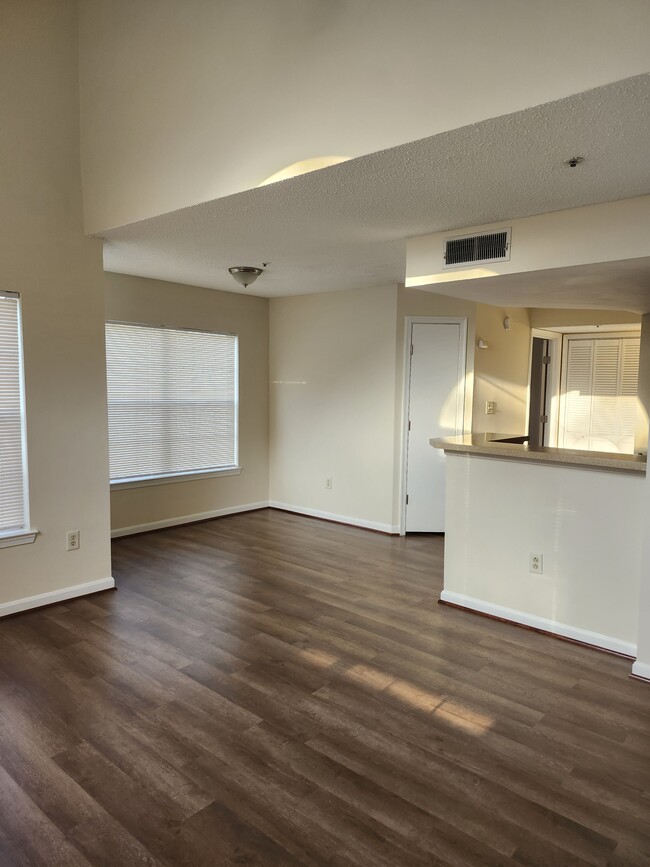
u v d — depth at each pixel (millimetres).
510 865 1738
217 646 3129
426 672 2885
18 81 3314
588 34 1756
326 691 2693
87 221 3600
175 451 5516
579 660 3035
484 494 3570
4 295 3332
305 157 2451
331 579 4211
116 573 4270
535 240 3018
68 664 2916
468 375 5320
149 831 1850
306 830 1860
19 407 3455
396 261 4234
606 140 2096
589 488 3152
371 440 5555
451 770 2158
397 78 2164
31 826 1869
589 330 6605
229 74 2713
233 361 5977
